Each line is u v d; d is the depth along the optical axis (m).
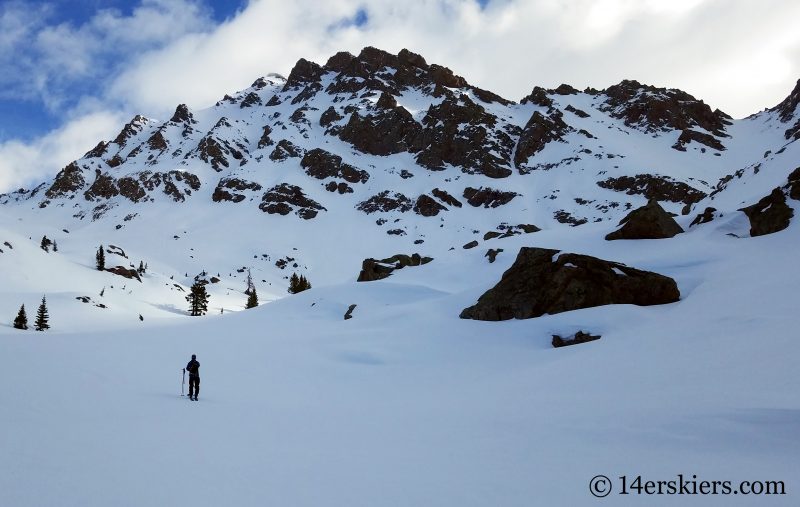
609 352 23.20
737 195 82.12
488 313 37.00
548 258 37.19
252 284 168.62
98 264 132.50
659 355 20.39
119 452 9.64
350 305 57.97
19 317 76.38
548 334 30.77
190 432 12.00
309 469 9.17
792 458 9.38
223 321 61.97
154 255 190.00
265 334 47.06
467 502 7.57
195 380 18.19
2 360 24.22
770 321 20.84
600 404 14.37
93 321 88.25
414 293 60.41
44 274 116.06
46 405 14.30
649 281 33.03
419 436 12.02
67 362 25.56
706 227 48.41
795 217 39.50
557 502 7.59
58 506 6.74
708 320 24.11
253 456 9.98
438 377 26.97
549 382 20.00
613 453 9.96
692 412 12.23
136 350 33.88
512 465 9.41
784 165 79.12
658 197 197.25
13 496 6.95
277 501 7.48
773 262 32.47
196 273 176.75
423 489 8.15
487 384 22.52
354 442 11.45
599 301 33.28
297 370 29.59
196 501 7.30
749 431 10.73
